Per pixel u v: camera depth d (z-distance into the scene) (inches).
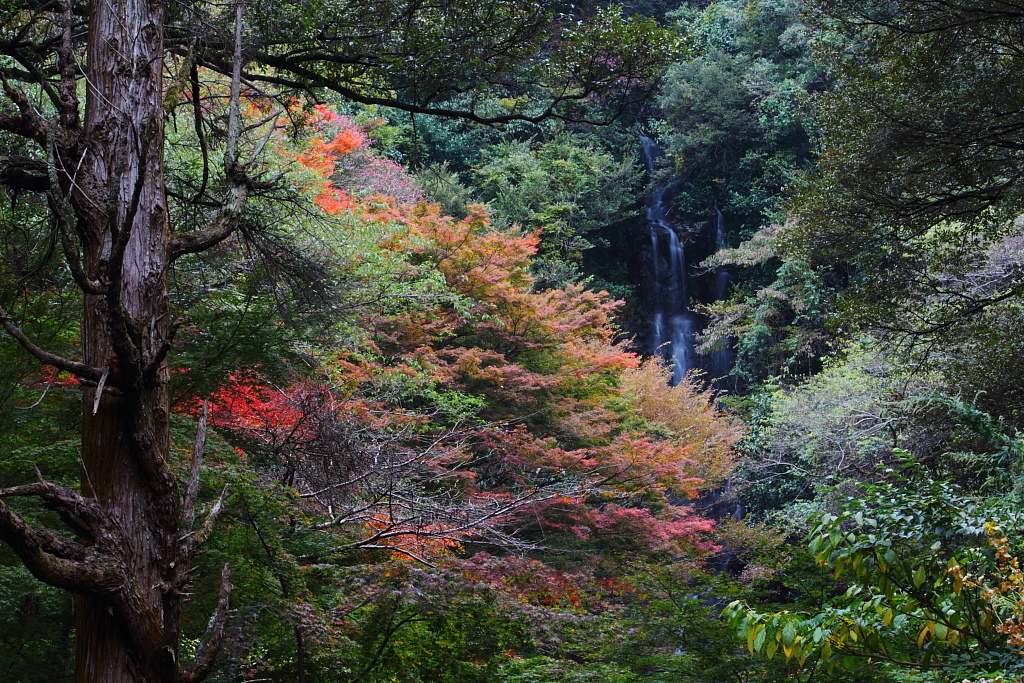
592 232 1273.4
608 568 495.8
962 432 502.9
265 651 217.2
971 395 511.5
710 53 1331.2
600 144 1305.4
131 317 129.8
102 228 142.6
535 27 314.8
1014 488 426.9
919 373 562.3
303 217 350.3
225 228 158.2
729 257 1099.3
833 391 693.3
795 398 757.3
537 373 604.4
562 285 1107.9
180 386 279.7
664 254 1301.7
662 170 1316.4
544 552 494.3
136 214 145.1
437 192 1026.7
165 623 130.0
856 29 444.8
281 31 300.5
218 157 336.5
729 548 620.4
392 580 238.1
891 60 456.1
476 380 571.5
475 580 251.8
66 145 142.8
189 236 154.4
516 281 636.7
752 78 1234.6
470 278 599.8
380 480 309.4
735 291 1192.8
